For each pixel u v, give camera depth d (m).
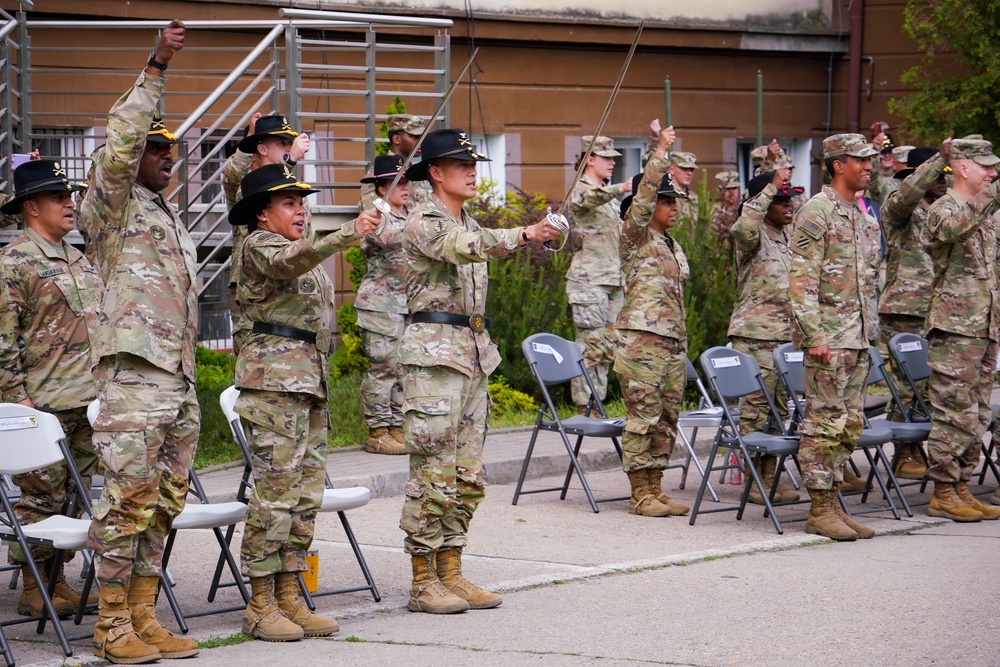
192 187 14.34
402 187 11.29
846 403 9.05
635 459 9.73
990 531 9.22
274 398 6.36
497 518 9.62
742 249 10.48
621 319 9.80
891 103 18.81
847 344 8.89
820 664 5.88
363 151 16.12
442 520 6.97
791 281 8.95
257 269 6.29
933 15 18.11
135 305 5.99
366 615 6.89
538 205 16.03
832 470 8.99
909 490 11.02
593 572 7.74
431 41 16.62
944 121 18.25
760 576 7.65
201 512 6.54
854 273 8.98
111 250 6.06
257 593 6.46
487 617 6.79
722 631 6.43
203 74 14.73
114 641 5.96
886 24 20.16
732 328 10.52
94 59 14.11
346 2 15.85
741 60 19.66
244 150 8.45
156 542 6.16
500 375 14.17
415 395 6.82
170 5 14.53
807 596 7.12
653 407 9.70
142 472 5.95
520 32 17.33
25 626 6.74
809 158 20.48
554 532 9.10
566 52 17.98
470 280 6.92
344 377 14.28
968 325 9.58
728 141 19.62
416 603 6.96
